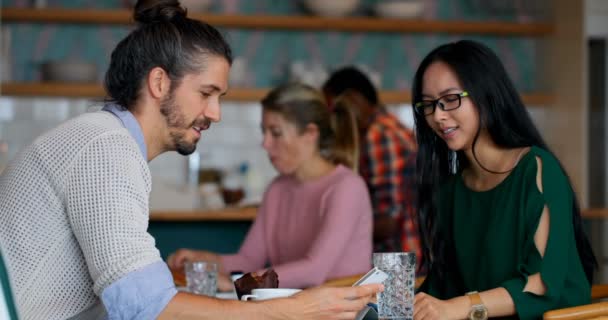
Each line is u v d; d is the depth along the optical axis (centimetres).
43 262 163
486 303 196
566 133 595
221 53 177
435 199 238
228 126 604
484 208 223
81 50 592
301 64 584
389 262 179
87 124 166
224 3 607
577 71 580
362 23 592
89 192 158
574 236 214
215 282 241
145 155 175
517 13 630
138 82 173
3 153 562
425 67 217
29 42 588
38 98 583
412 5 594
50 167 162
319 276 270
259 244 308
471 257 226
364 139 408
